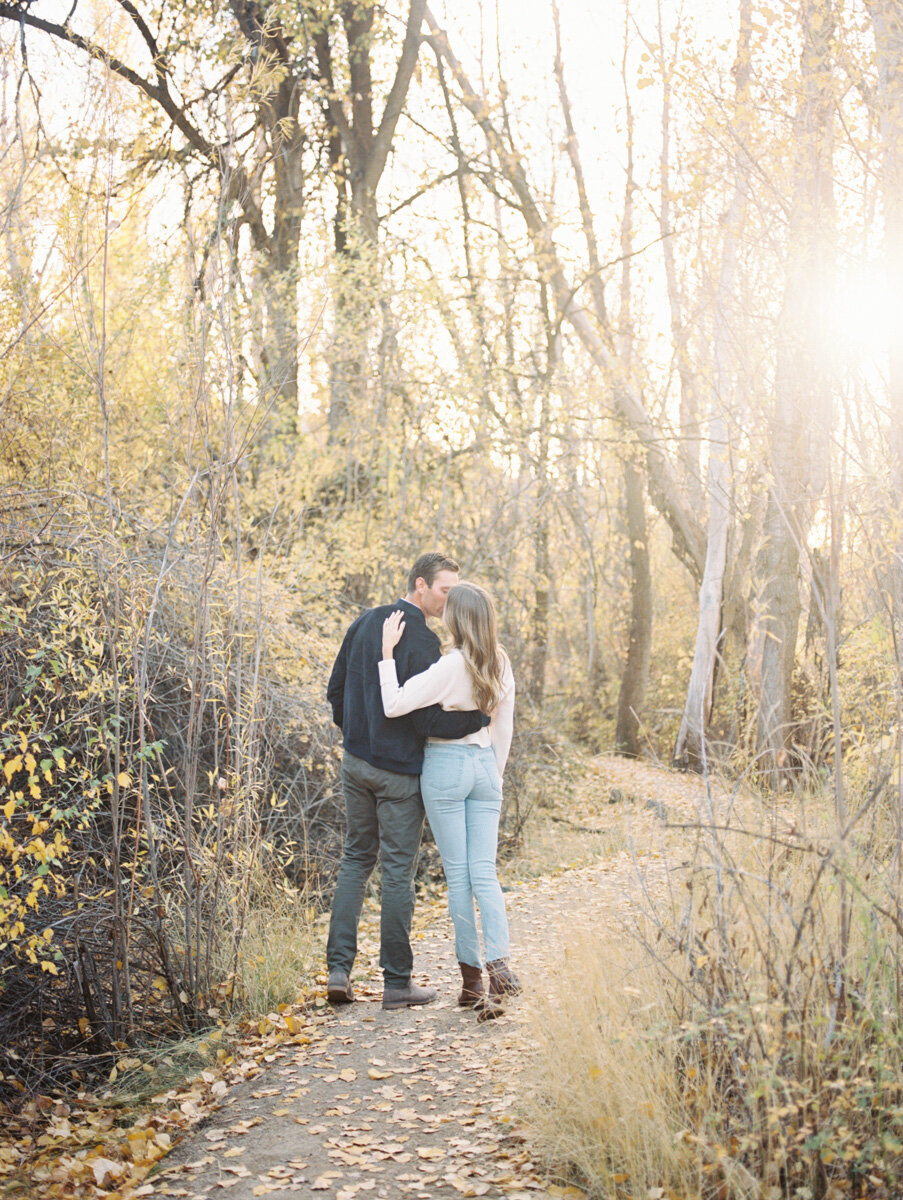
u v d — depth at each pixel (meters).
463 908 3.95
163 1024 3.80
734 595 13.19
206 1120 3.14
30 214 4.79
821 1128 2.36
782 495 3.55
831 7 5.65
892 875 2.88
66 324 6.99
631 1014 2.99
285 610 6.28
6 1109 3.22
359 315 10.32
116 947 3.63
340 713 4.32
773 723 4.81
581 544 15.61
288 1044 3.72
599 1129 2.63
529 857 7.76
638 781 11.23
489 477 9.98
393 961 4.06
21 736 3.36
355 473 10.17
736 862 2.95
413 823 4.05
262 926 4.81
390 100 13.63
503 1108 3.03
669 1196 2.38
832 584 3.01
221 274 4.22
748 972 2.68
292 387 10.41
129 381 7.51
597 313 16.48
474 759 3.99
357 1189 2.60
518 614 9.62
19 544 4.19
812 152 5.53
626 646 21.34
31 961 3.33
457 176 14.34
